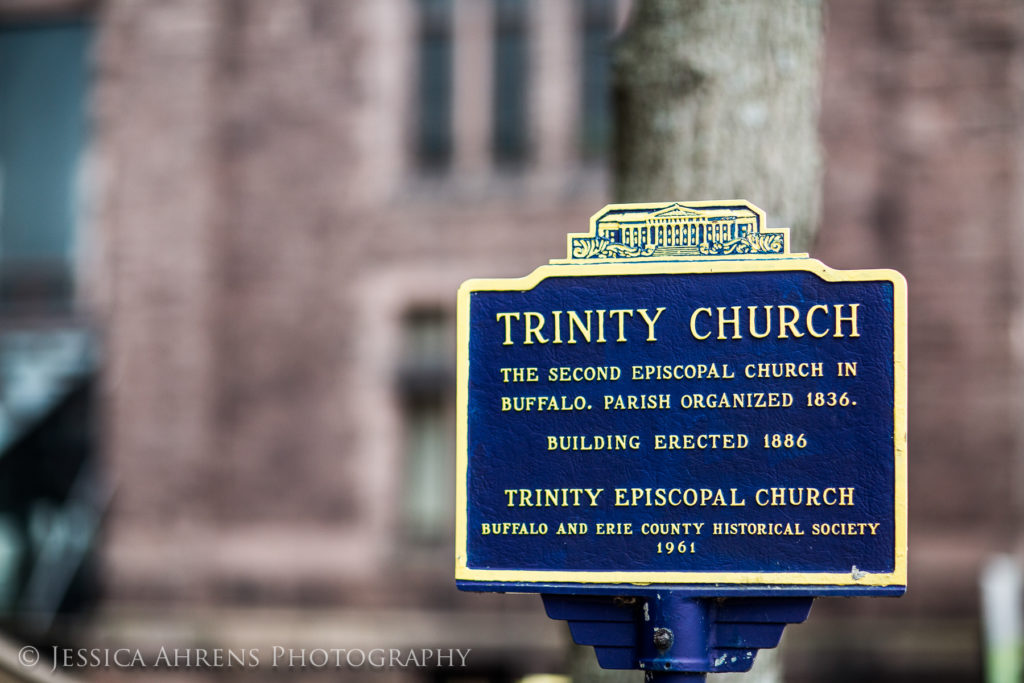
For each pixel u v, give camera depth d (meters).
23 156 14.68
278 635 13.34
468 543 3.22
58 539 13.73
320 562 13.59
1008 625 8.27
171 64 14.09
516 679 12.76
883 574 3.05
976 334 12.18
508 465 3.23
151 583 13.69
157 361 13.92
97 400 13.97
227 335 13.96
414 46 14.23
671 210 3.26
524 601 13.07
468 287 3.29
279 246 13.94
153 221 14.02
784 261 3.19
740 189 4.12
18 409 14.00
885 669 11.77
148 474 13.83
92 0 14.43
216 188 14.01
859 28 12.47
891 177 12.40
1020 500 12.00
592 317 3.25
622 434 3.20
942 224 12.30
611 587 3.14
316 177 13.94
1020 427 12.08
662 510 3.16
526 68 14.05
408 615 13.34
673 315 3.22
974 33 12.28
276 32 14.05
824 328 3.16
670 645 3.09
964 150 12.28
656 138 4.19
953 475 12.11
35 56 14.70
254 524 13.76
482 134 14.03
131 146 14.12
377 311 13.77
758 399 3.16
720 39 4.16
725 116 4.14
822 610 12.12
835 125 12.48
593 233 3.28
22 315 14.42
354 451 13.68
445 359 13.71
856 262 12.40
